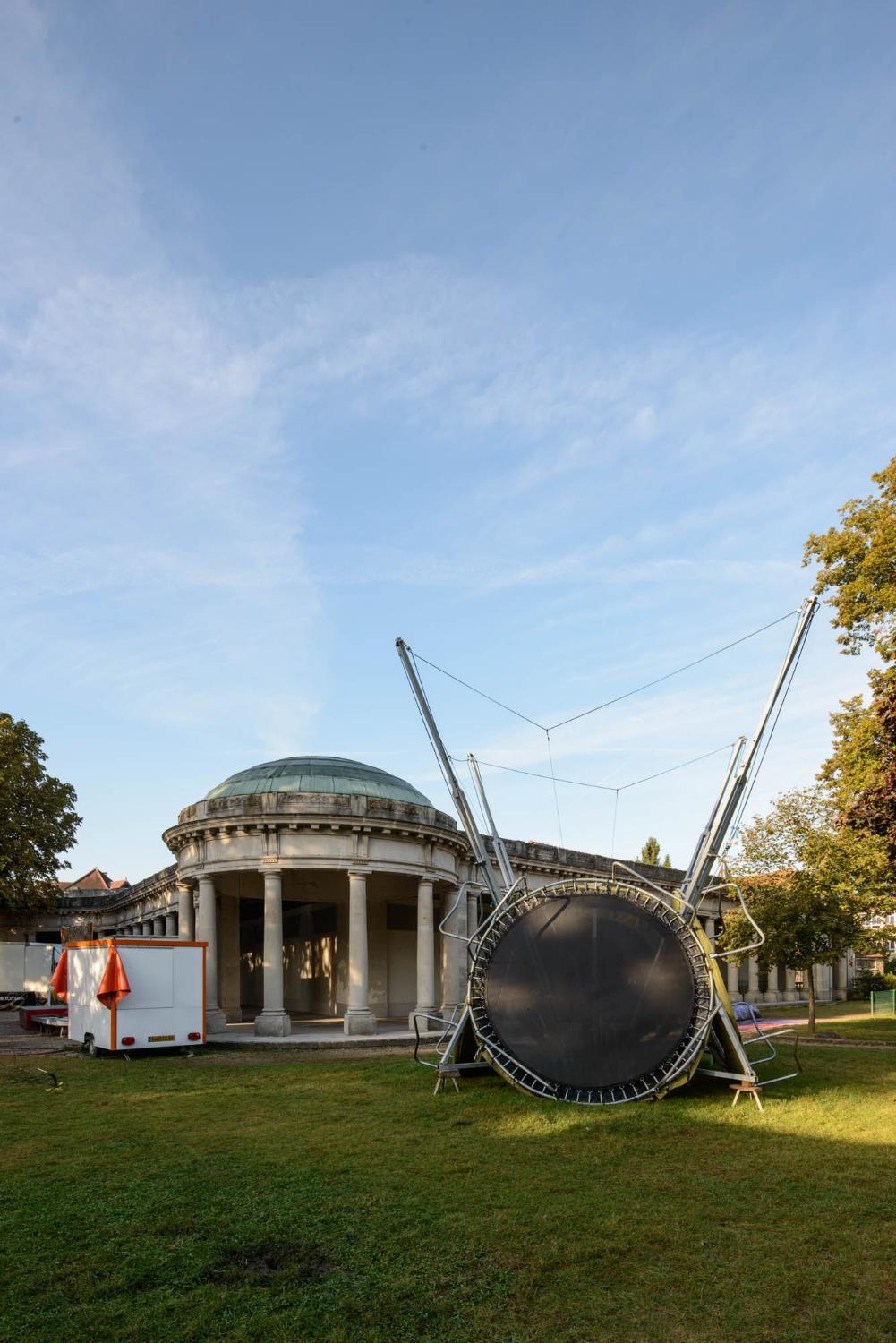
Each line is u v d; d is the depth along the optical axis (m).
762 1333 6.65
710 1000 16.20
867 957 81.38
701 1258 8.09
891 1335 6.59
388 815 32.38
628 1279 7.65
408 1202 9.79
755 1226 8.91
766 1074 19.19
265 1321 6.93
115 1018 24.94
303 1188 10.43
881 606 26.53
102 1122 14.90
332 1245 8.52
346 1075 20.00
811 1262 7.98
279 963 30.95
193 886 35.84
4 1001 43.97
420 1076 19.33
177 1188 10.52
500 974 17.28
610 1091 16.02
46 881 52.94
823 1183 10.38
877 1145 12.25
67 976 29.81
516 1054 16.73
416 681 21.36
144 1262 8.14
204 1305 7.23
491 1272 7.82
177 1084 19.27
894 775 15.34
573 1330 6.76
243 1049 27.12
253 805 31.47
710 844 19.20
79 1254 8.38
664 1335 6.66
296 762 36.25
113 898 58.03
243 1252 8.44
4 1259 8.26
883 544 26.34
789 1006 52.50
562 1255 8.18
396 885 39.91
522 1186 10.41
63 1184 10.80
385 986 40.97
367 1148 12.55
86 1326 6.88
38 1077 20.78
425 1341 6.59
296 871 38.91
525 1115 14.74
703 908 51.78
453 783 21.11
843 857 31.81
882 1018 41.44
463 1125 14.05
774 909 31.47
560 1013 16.64
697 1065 16.47
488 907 42.22
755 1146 12.33
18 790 50.62
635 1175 10.90
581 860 45.03
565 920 17.25
